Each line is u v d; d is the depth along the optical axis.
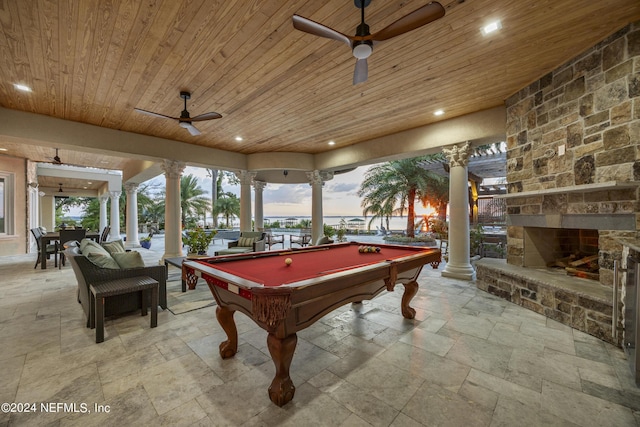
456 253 5.34
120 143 5.81
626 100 2.75
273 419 1.70
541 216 3.77
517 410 1.76
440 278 5.29
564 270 3.89
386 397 1.90
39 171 10.03
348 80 3.71
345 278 2.09
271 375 2.17
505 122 4.56
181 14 2.45
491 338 2.77
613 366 2.25
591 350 2.51
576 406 1.79
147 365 2.30
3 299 4.04
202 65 3.30
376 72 3.51
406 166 9.55
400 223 22.69
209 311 3.58
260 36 2.77
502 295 4.05
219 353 2.50
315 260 2.97
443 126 5.34
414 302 3.90
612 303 2.58
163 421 1.68
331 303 2.21
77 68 3.33
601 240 3.05
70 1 2.27
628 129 2.74
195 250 6.05
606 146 2.93
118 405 1.81
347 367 2.27
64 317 3.34
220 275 2.08
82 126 5.28
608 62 2.89
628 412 1.73
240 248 6.72
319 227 8.30
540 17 2.53
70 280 5.15
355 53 2.39
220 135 6.29
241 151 7.91
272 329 1.85
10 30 2.62
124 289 2.85
